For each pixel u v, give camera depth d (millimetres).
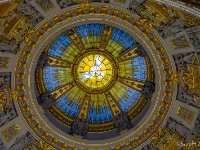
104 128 26031
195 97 22484
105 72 26453
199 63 21438
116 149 24844
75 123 25672
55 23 22047
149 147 24578
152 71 25016
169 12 19969
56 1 20766
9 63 22109
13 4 19281
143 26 22156
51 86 25828
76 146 24875
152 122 24375
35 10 20781
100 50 25672
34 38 22125
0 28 20297
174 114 23719
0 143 22625
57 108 25938
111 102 26562
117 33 24641
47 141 24531
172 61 22672
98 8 21688
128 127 25250
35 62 23016
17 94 22875
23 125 23734
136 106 26016
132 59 25578
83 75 26453
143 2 20453
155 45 22625
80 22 22438
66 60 25797
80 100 26641
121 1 21078
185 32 20859
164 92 23609
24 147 23906
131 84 26000
